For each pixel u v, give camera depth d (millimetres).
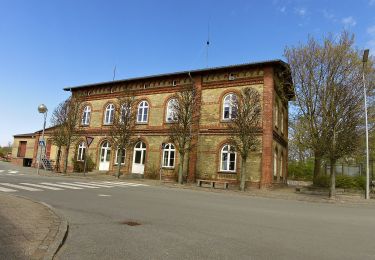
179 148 24828
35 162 41156
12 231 6715
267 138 24234
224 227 8500
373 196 22281
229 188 23078
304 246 6906
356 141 20859
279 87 27219
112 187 18578
